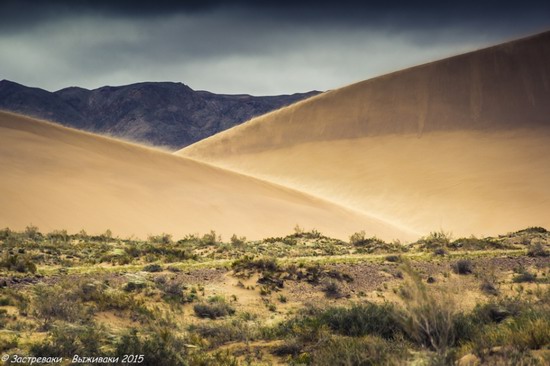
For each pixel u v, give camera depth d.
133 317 22.27
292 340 16.09
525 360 11.30
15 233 52.91
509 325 15.68
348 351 13.12
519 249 56.19
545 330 13.23
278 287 31.34
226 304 26.05
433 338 13.78
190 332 19.75
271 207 96.50
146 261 41.03
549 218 113.06
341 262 42.06
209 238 60.00
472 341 13.62
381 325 16.84
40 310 20.47
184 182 98.38
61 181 81.50
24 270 32.09
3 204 67.44
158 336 16.77
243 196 98.06
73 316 20.14
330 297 29.95
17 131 99.94
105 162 97.38
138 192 85.75
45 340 15.60
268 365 14.53
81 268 35.62
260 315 25.22
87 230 68.44
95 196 79.00
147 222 76.06
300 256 50.00
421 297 14.05
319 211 103.50
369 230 102.00
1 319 18.88
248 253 48.88
